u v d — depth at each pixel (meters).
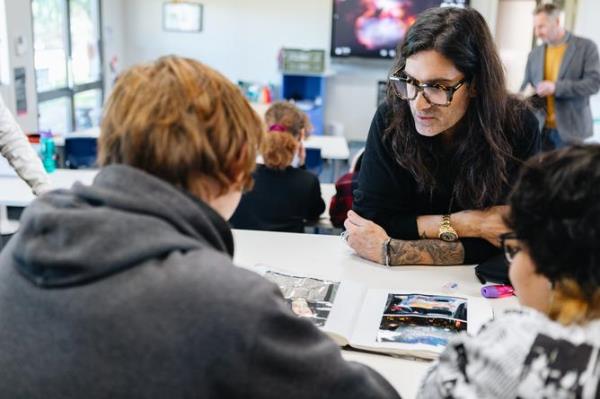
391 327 1.29
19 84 5.05
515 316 0.78
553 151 0.78
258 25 7.41
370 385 0.76
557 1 6.36
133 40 7.57
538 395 0.71
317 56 7.01
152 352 0.68
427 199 1.71
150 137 0.77
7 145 2.13
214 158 0.80
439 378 0.79
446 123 1.48
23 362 0.72
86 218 0.71
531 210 0.75
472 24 1.43
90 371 0.69
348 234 1.74
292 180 2.72
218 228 0.81
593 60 4.70
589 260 0.71
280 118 3.18
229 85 0.84
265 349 0.68
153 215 0.74
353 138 7.64
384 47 7.20
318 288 1.45
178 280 0.70
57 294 0.71
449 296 1.44
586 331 0.73
